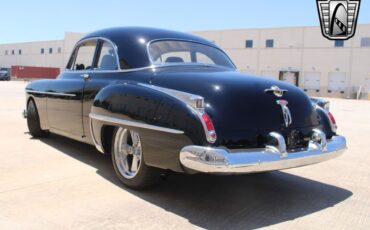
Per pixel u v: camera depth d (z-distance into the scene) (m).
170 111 3.33
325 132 4.10
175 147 3.28
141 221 3.18
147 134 3.51
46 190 3.83
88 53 5.00
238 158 3.14
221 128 3.25
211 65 4.46
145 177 3.72
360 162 5.66
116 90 3.90
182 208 3.50
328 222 3.34
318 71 43.06
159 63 4.06
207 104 3.32
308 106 3.88
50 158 5.07
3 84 33.50
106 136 4.21
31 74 55.69
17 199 3.56
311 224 3.28
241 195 3.96
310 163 3.70
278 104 3.58
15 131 7.03
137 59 4.14
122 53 4.31
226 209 3.54
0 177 4.19
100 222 3.13
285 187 4.31
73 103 4.88
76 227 3.02
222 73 3.85
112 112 3.86
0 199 3.55
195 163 3.12
